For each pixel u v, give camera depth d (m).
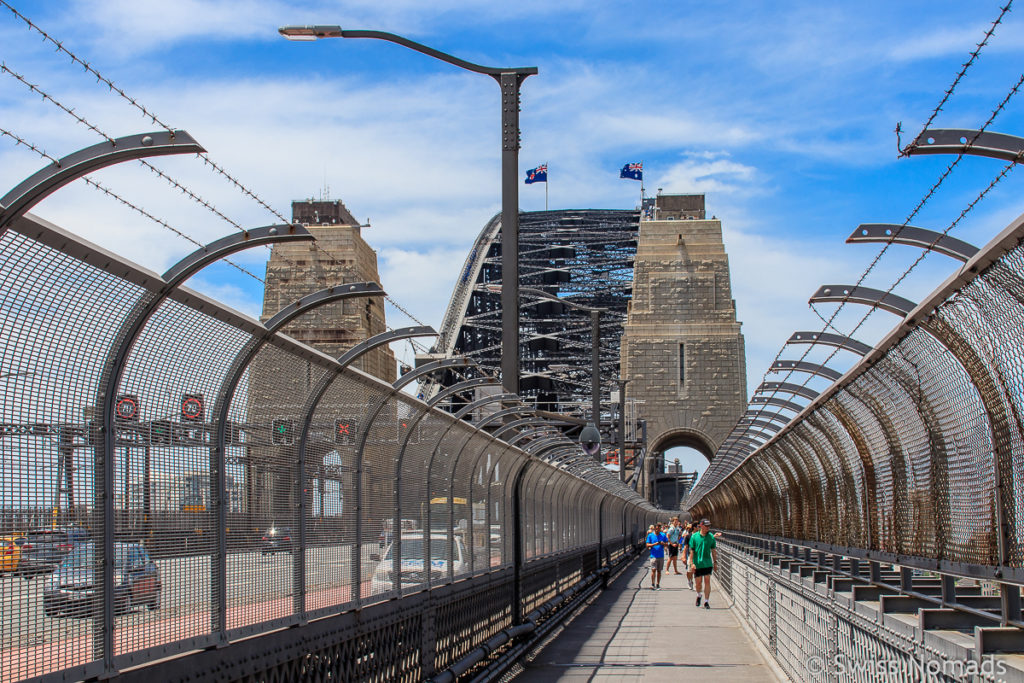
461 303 169.25
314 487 8.90
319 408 8.91
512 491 18.67
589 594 28.72
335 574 9.40
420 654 11.89
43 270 5.09
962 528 7.90
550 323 182.12
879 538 11.05
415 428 12.10
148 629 6.18
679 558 62.47
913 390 8.88
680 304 118.88
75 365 5.50
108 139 5.06
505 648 16.47
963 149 6.07
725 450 27.41
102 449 5.74
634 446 60.53
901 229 7.70
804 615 12.94
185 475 6.66
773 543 23.17
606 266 192.75
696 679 14.07
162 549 6.34
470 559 14.99
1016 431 6.48
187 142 5.13
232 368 7.20
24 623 5.01
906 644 8.05
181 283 6.10
